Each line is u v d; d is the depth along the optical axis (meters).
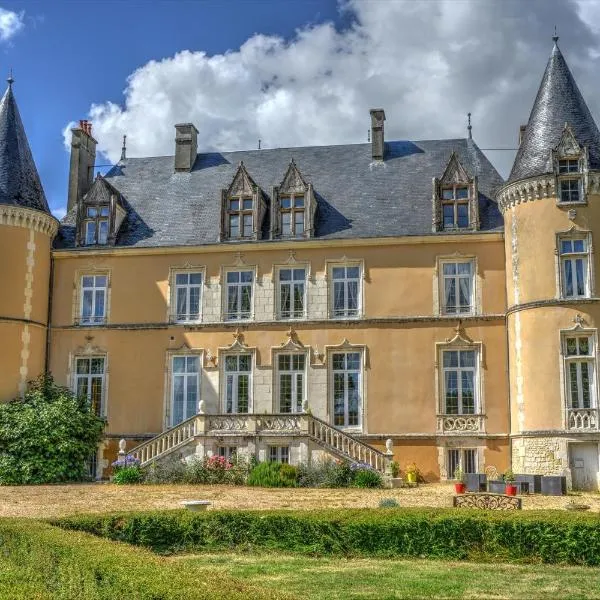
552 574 13.10
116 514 15.35
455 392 29.39
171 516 15.37
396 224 30.95
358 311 30.39
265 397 30.22
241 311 31.27
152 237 32.47
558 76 29.97
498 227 30.05
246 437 27.12
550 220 27.78
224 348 30.78
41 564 11.30
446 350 29.61
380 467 26.41
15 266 30.70
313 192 31.72
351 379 30.06
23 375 30.36
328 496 22.48
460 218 30.64
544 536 14.19
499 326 29.38
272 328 30.66
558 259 27.48
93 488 24.84
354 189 32.78
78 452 28.28
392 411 29.39
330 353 30.22
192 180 34.72
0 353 29.89
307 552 14.87
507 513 14.91
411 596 11.53
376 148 33.97
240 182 32.06
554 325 27.08
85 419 29.08
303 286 30.95
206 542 15.23
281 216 31.58
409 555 14.57
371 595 11.55
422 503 20.81
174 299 31.64
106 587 9.68
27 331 30.70
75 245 32.59
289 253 31.11
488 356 29.23
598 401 26.28
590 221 27.56
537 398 26.92
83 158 35.66
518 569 13.52
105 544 11.70
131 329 31.53
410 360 29.66
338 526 14.91
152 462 27.22
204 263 31.64
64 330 31.83
